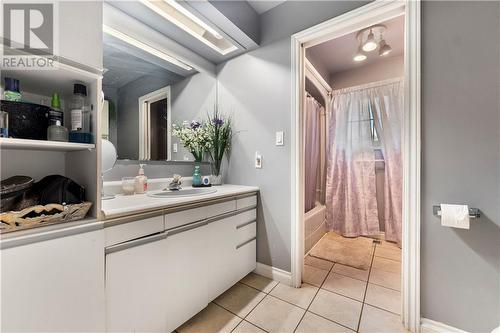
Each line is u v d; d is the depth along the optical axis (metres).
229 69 2.07
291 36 1.69
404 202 1.26
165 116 1.80
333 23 1.50
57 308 0.77
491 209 1.06
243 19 1.71
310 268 2.00
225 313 1.40
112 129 1.48
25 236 0.70
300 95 1.69
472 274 1.10
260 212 1.87
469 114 1.10
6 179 0.86
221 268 1.50
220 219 1.50
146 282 1.05
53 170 1.06
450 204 1.13
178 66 1.88
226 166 2.10
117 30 1.47
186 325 1.29
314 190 2.96
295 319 1.34
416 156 1.21
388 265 2.05
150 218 1.07
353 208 2.79
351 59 2.71
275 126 1.78
